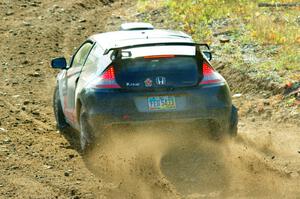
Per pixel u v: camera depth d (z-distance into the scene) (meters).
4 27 56.53
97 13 64.06
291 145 23.09
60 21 59.66
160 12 57.81
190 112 20.59
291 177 18.94
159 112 20.45
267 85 30.28
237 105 29.41
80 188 18.47
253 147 22.64
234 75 33.03
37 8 66.44
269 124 26.33
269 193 17.48
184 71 20.78
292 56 34.06
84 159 21.56
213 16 50.12
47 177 19.61
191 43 20.64
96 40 23.12
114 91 20.56
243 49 37.88
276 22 45.09
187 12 53.56
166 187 18.36
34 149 22.98
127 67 20.72
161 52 20.81
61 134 25.73
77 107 22.33
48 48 48.12
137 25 24.89
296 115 26.38
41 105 31.80
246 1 55.25
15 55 45.34
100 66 21.28
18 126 26.69
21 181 19.19
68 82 24.48
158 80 20.59
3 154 22.11
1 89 35.34
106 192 18.06
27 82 37.41
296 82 29.12
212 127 21.39
